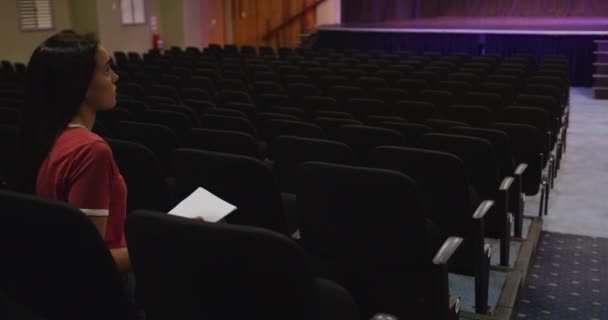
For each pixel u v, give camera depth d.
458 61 10.81
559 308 3.44
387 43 15.98
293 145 3.36
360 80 7.92
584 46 14.05
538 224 4.62
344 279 2.59
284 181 3.55
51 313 1.81
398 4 18.66
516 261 3.77
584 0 17.23
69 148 1.69
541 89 7.29
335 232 2.43
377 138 3.91
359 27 16.36
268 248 1.42
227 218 2.64
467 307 3.26
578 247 4.42
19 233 1.64
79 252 1.59
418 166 2.83
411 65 10.09
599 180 6.37
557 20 16.88
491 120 5.39
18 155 1.80
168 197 2.86
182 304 1.63
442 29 15.14
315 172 2.35
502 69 9.25
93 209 1.69
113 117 4.81
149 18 15.34
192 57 11.15
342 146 3.21
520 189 3.97
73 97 1.72
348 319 1.94
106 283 1.63
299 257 1.42
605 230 4.85
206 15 17.28
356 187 2.27
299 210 2.51
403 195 2.19
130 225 1.59
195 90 6.64
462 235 3.00
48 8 12.66
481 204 3.01
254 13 18.81
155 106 5.18
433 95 6.62
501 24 16.17
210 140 3.69
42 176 1.73
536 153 4.38
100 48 1.78
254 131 4.45
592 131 9.02
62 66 1.70
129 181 2.82
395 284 2.48
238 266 1.47
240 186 2.56
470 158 3.40
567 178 6.44
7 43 11.70
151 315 1.74
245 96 6.44
